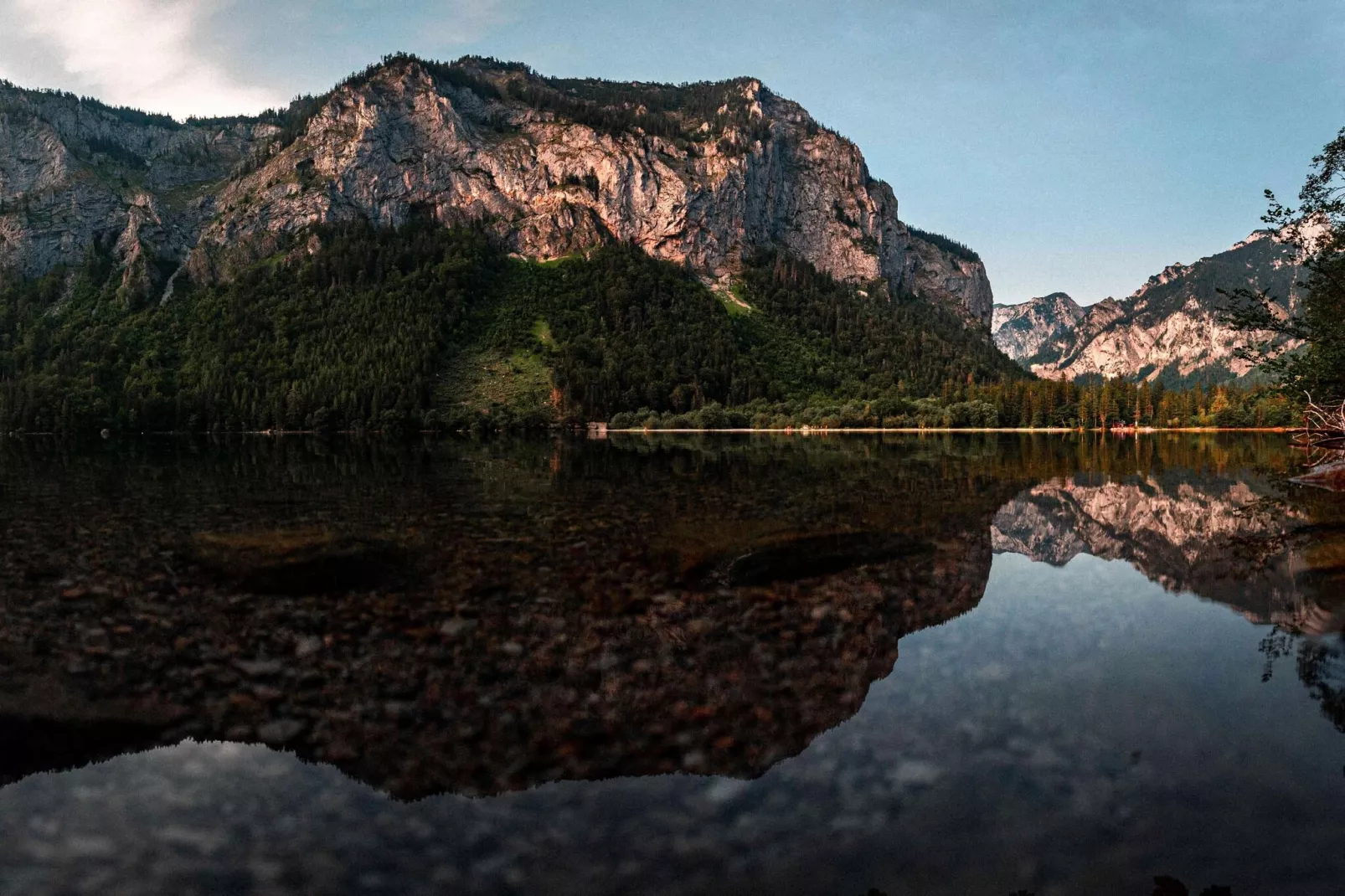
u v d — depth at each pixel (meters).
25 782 5.72
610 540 15.88
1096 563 13.98
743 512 20.66
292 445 81.31
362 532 17.12
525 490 27.61
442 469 40.22
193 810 5.33
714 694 7.38
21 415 133.88
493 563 13.53
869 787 5.50
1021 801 5.27
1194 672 7.91
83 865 4.65
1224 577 12.73
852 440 87.44
